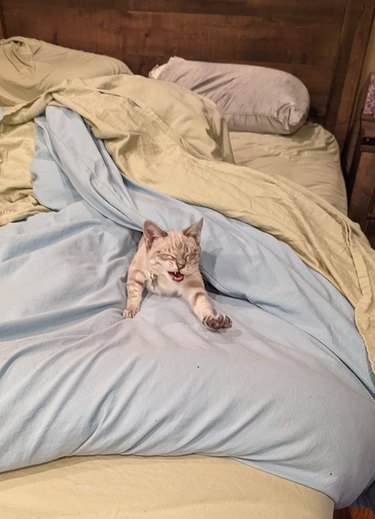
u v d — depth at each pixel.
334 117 2.28
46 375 0.77
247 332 0.97
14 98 1.95
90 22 2.23
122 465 0.75
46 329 0.93
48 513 0.67
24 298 0.97
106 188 1.26
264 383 0.79
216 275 1.12
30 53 2.08
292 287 1.06
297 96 2.01
